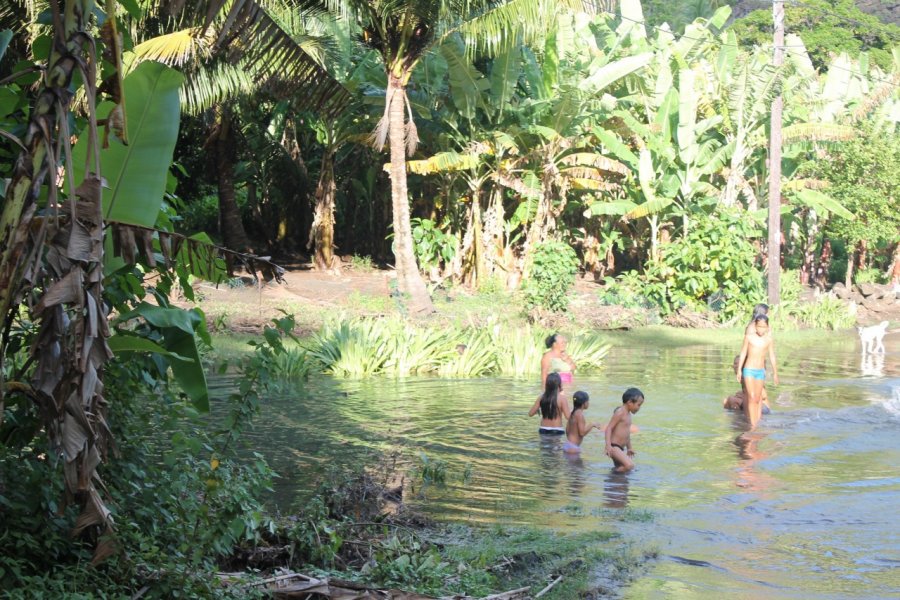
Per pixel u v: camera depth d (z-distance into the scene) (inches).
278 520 268.5
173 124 233.0
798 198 1327.5
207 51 701.9
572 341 804.0
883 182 1346.0
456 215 1251.2
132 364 232.5
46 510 205.2
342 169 1392.7
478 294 1120.2
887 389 635.5
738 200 1401.3
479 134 1119.6
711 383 656.4
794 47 1344.7
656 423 500.7
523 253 1195.3
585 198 1306.6
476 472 378.3
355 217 1416.1
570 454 416.8
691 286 1111.0
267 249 1373.0
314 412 515.2
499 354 734.5
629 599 233.1
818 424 498.0
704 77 1274.6
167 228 246.5
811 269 1505.9
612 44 1231.5
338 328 748.0
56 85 187.9
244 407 254.2
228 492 228.2
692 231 1160.8
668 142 1210.0
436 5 860.0
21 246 185.2
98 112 230.4
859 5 2303.2
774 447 437.1
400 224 957.2
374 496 323.0
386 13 866.8
